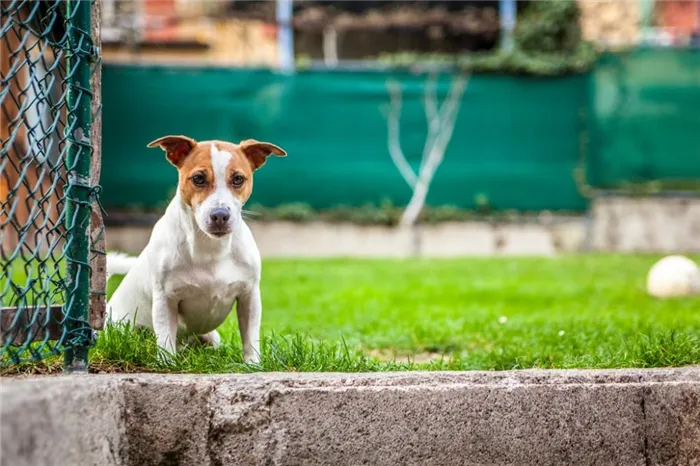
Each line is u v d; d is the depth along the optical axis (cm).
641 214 1578
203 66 1534
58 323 363
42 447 274
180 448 344
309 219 1559
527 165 1584
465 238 1581
